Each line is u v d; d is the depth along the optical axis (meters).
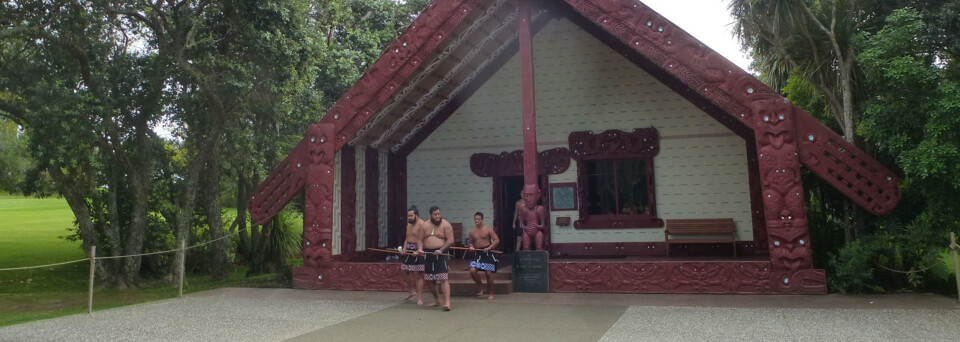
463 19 10.50
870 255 8.63
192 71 13.02
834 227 11.23
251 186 17.62
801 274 8.48
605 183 13.24
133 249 13.93
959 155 7.46
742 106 8.96
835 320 6.66
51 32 12.06
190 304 9.07
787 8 10.02
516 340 5.89
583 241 13.06
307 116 16.86
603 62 13.23
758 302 8.03
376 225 13.38
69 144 11.28
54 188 14.17
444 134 14.25
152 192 16.42
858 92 10.23
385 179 14.12
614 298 8.75
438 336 6.18
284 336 6.37
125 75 13.16
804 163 8.73
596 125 13.18
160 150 14.45
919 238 8.27
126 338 6.33
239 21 13.44
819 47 10.52
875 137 8.55
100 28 12.77
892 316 6.81
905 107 8.14
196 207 17.69
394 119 12.81
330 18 18.28
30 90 11.34
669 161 12.66
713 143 12.41
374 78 10.88
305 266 10.84
